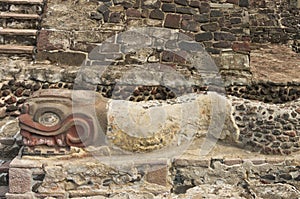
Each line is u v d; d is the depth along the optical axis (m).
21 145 4.36
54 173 3.83
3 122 5.09
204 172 4.07
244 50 5.80
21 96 5.32
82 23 5.86
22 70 5.36
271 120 4.29
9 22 6.01
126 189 3.91
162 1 6.02
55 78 5.34
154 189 3.92
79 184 3.88
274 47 8.48
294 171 4.13
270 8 9.04
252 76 5.65
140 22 5.94
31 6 6.18
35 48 5.71
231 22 5.95
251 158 4.13
